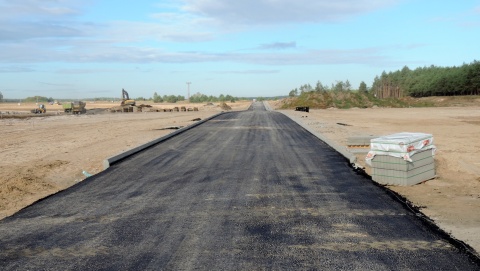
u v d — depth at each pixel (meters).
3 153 16.66
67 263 5.05
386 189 8.86
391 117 41.94
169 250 5.40
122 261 5.07
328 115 47.12
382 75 169.88
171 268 4.82
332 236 5.88
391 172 9.58
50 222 6.76
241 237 5.87
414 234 5.96
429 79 129.00
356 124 30.94
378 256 5.14
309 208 7.37
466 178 10.36
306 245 5.53
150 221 6.69
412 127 27.61
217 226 6.38
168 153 14.48
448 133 23.11
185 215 7.00
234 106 112.19
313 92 87.06
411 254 5.20
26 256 5.32
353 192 8.59
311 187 9.05
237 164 12.09
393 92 146.88
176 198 8.17
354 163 12.07
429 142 10.20
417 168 9.72
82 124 34.81
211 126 27.72
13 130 29.11
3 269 4.92
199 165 11.97
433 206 7.59
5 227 6.54
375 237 5.84
